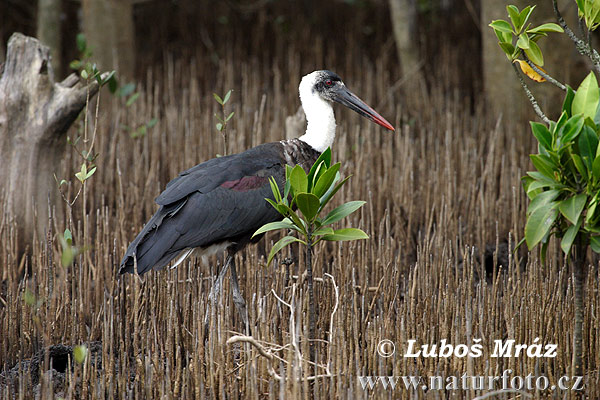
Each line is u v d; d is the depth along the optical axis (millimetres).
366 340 8250
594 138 6719
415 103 18516
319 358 7949
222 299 9031
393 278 9320
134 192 12750
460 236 11250
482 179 12445
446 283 9320
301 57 23297
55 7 19281
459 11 24266
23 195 11586
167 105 18688
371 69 20469
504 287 9008
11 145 11562
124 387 7691
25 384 7664
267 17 24734
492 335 7965
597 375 7773
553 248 10477
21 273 11359
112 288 9570
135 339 8273
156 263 8969
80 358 6914
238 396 7723
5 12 24484
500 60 16172
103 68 19031
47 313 8555
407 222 12766
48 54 11641
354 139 15695
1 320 8914
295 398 7016
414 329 8195
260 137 14062
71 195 12742
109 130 15633
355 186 12602
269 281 9562
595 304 8945
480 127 15617
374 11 24891
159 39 24500
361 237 7445
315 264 9828
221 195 9289
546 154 7223
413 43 18953
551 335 8266
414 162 14250
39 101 11508
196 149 14344
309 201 7238
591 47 7473
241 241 9555
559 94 15914
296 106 18906
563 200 6891
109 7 18953
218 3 25031
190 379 7797
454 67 21031
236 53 23125
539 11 15445
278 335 8617
